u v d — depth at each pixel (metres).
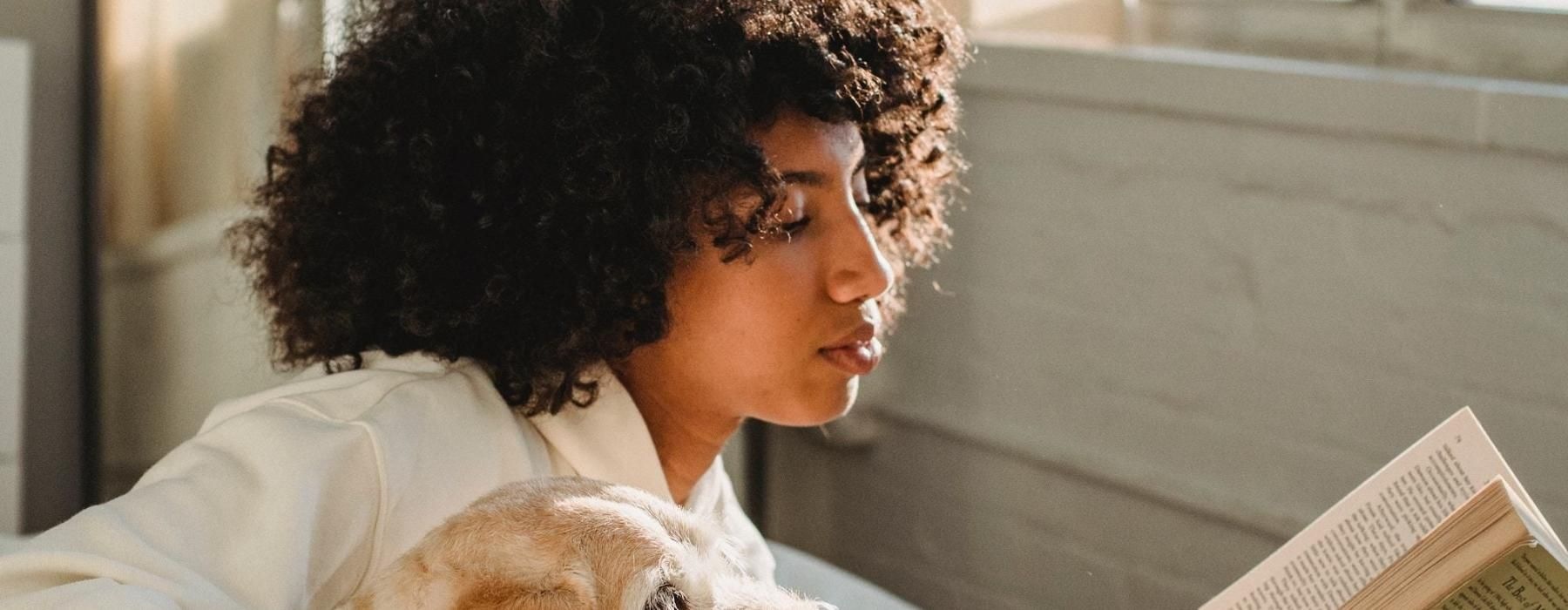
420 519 1.01
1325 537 0.98
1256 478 1.96
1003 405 2.30
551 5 1.08
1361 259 1.82
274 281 1.21
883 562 2.56
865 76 1.13
